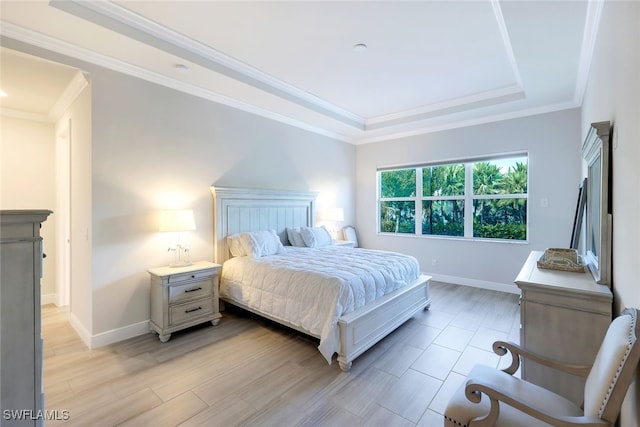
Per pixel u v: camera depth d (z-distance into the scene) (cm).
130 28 243
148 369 235
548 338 171
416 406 193
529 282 178
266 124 430
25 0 197
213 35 265
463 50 289
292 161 471
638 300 119
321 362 247
